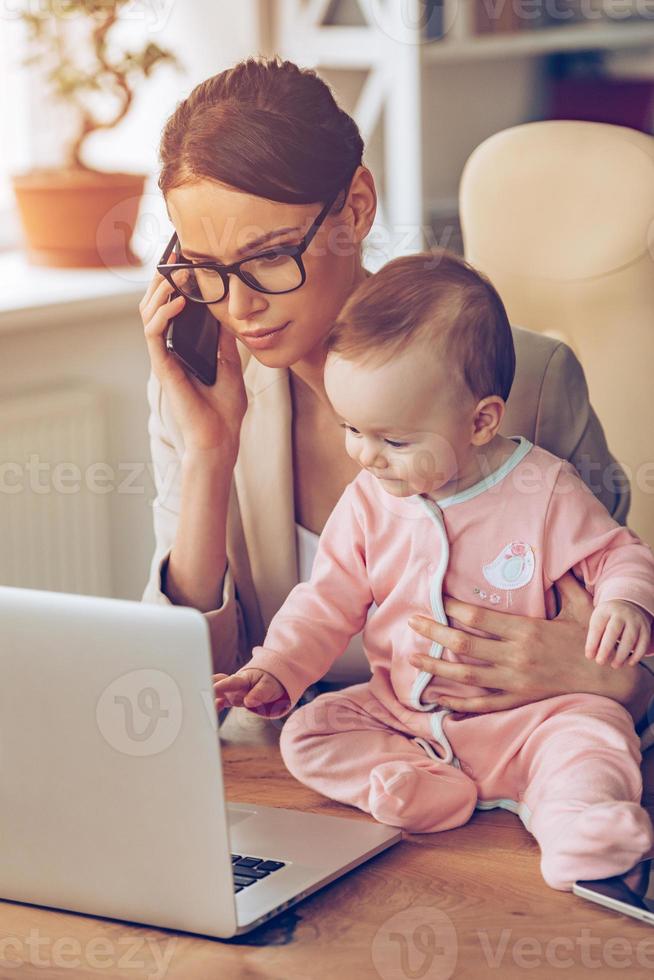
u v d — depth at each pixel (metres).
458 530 1.05
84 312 2.25
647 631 0.98
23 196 2.44
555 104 2.85
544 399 1.30
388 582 1.08
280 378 1.27
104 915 0.86
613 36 2.72
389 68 2.66
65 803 0.85
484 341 1.02
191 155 1.07
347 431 1.06
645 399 1.73
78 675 0.83
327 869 0.89
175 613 0.79
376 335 1.01
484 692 1.05
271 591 1.32
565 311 1.76
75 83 2.36
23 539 2.26
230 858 0.81
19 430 2.22
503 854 0.93
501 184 1.79
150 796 0.82
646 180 1.70
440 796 0.97
